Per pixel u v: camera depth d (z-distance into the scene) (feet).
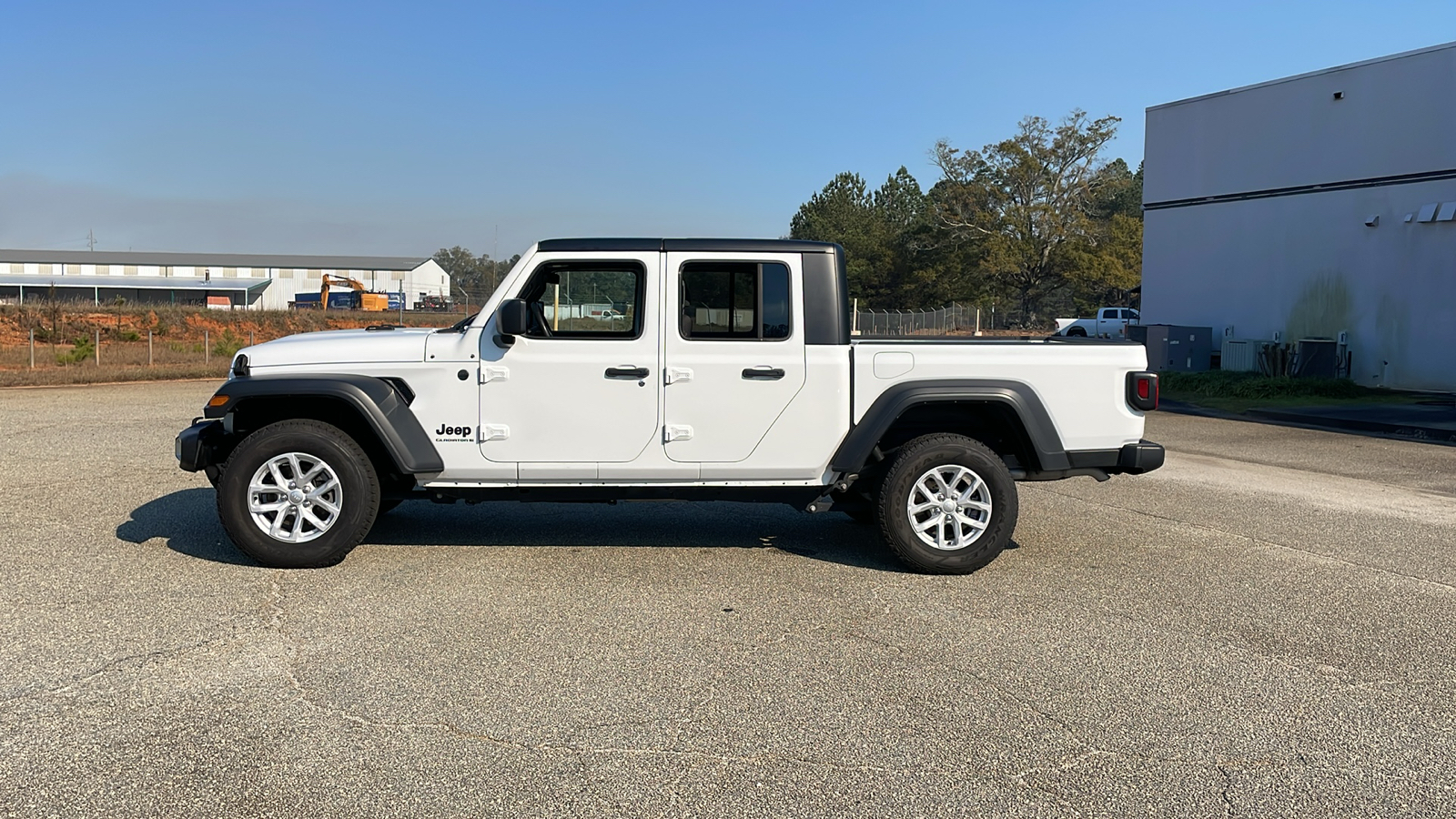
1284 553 20.95
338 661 13.67
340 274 360.69
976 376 19.22
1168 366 72.02
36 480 27.43
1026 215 188.44
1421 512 25.88
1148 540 22.18
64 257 342.23
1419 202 60.54
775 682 13.17
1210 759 11.04
